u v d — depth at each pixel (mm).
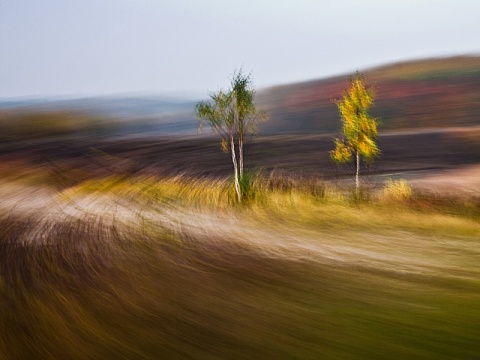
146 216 22219
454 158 44219
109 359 7242
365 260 13609
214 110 26875
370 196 25031
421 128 68312
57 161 50250
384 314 8586
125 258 14586
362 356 6816
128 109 119062
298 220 20328
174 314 9250
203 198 26984
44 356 7488
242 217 21500
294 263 13414
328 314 8781
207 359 7082
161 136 74688
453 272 12031
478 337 7223
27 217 22859
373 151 25016
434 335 7379
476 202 23266
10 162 50938
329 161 43938
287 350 7219
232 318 8867
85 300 10414
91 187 33094
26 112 116562
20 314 9594
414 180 34094
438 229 18047
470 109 81625
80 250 15836
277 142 59188
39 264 14094
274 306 9500
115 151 58031
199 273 12594
